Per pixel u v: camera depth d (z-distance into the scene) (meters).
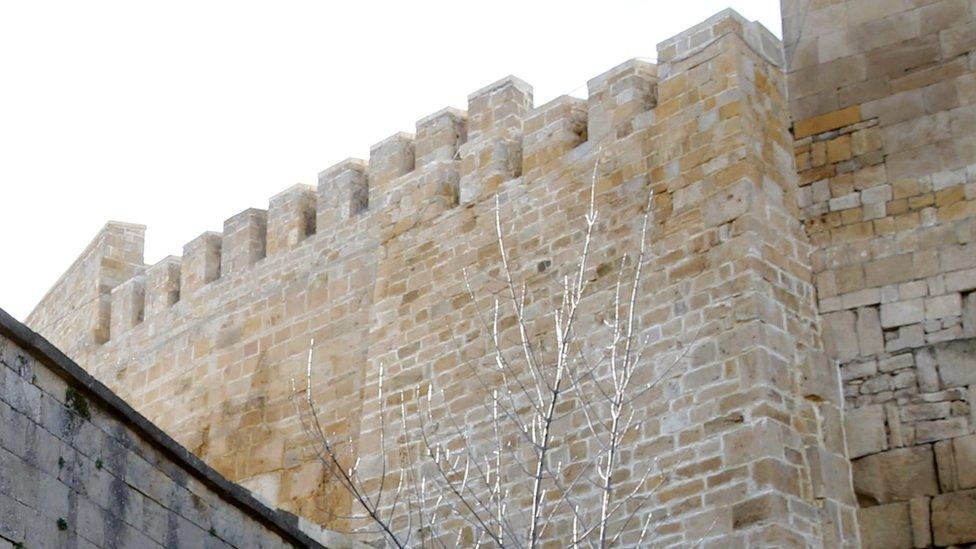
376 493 20.69
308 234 24.53
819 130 19.67
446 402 20.41
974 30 19.17
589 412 18.75
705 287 18.45
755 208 18.59
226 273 25.27
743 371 17.77
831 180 19.38
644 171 19.62
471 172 21.61
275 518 15.16
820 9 20.19
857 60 19.73
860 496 17.91
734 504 17.27
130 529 13.28
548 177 20.58
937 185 18.77
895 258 18.69
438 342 20.91
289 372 23.39
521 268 20.36
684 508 17.61
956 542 17.25
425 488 19.94
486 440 19.70
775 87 19.88
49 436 12.53
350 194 23.80
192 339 25.33
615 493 18.20
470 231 21.22
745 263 18.23
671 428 18.06
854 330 18.62
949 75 19.12
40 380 12.54
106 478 13.10
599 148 20.20
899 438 17.92
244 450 23.47
